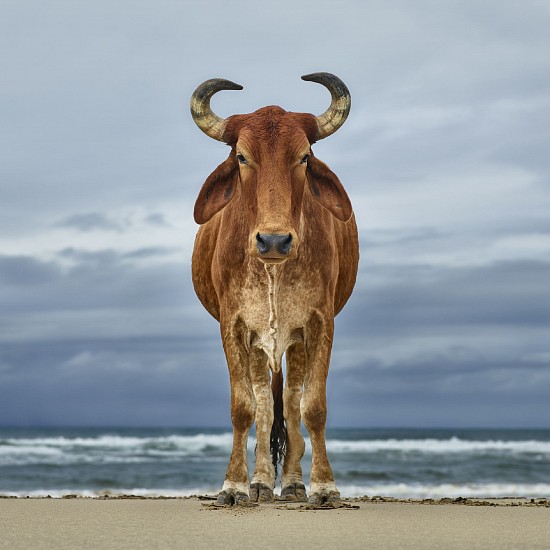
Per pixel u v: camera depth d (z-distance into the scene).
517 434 108.94
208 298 9.80
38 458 34.91
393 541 5.24
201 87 8.16
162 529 5.93
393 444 52.59
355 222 10.27
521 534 5.70
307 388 8.13
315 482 7.89
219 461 33.16
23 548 4.89
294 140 7.67
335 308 9.70
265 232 7.23
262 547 4.94
